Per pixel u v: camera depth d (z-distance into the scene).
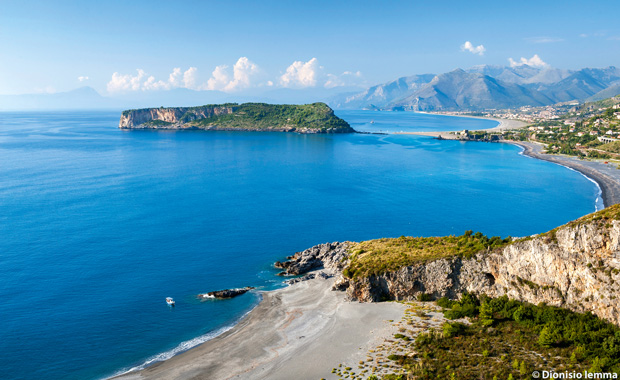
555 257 81.69
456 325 79.56
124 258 126.06
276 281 113.25
